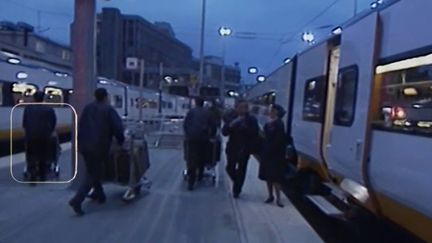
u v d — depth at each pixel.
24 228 6.90
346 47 7.41
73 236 6.57
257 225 7.43
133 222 7.39
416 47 4.92
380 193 5.80
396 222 5.64
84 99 9.55
